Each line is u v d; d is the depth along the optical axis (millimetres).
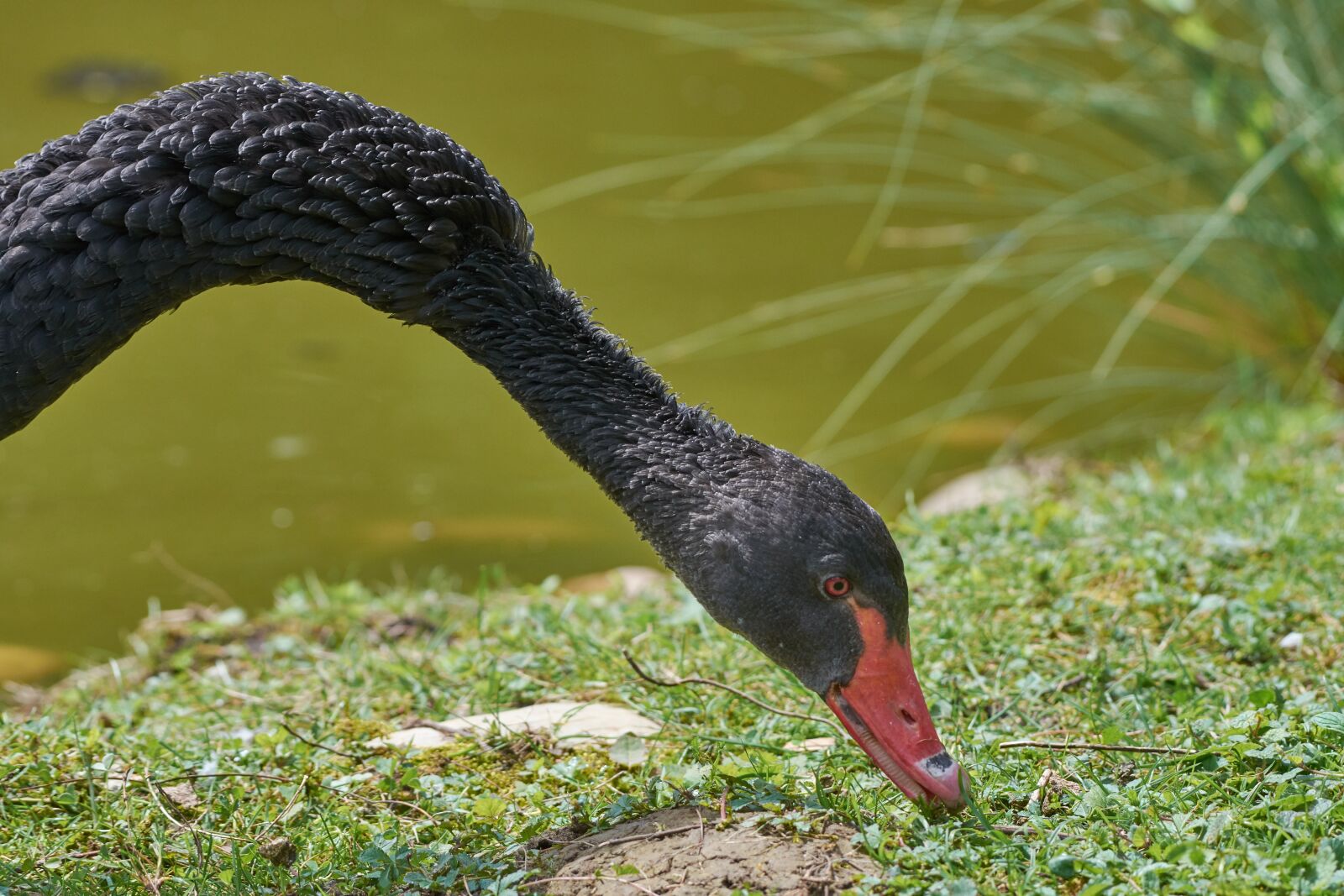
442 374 17828
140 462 15648
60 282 7672
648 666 9328
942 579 10219
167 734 9164
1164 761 7520
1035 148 20391
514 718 8828
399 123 8070
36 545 14070
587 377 7836
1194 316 17062
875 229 19859
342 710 9211
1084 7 22125
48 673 12008
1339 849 6340
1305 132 13766
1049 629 9422
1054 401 16766
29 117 21094
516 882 6766
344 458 15797
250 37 25062
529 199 19750
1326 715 7352
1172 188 17453
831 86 24266
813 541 7137
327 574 13586
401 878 7012
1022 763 7637
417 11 27062
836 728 8273
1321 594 9438
